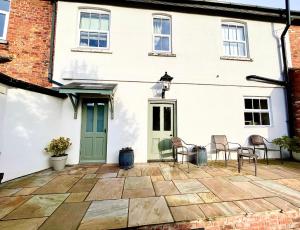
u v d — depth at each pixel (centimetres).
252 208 298
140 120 639
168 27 710
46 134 542
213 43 710
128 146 625
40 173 505
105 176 479
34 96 505
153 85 660
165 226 254
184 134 660
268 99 734
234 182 429
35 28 617
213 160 668
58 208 300
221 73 701
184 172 516
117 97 638
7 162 426
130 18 672
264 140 703
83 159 613
